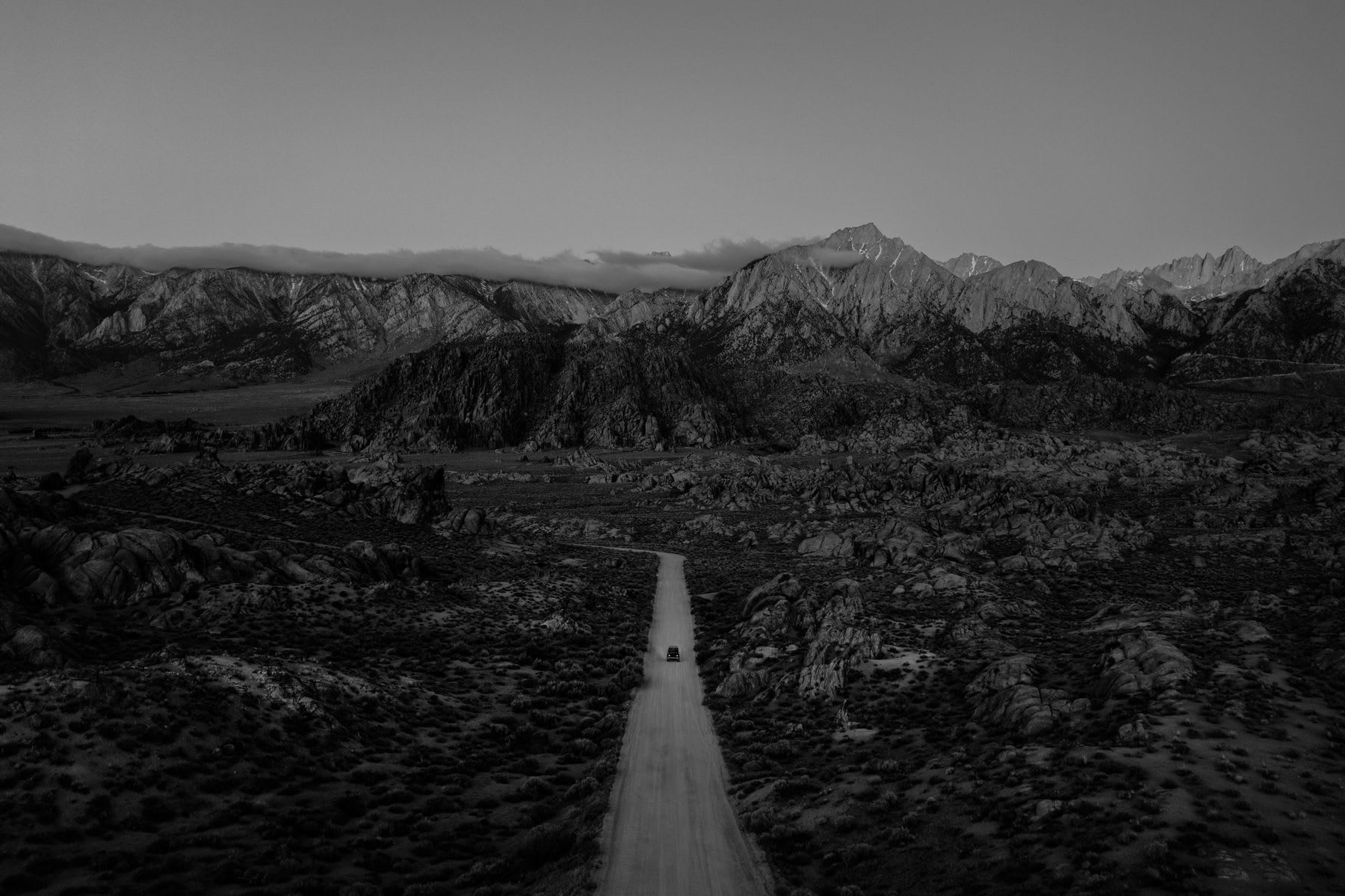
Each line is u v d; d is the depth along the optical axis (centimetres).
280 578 7212
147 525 8056
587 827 3766
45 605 5716
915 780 4116
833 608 7656
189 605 6219
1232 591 8562
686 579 10650
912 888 3069
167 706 4200
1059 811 3394
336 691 5056
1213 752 3844
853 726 5097
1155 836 3070
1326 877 2770
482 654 6719
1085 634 6831
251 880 3081
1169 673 4934
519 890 3216
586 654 7000
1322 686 4844
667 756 4803
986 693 5344
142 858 3134
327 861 3353
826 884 3209
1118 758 3847
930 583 9044
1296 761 3744
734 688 6044
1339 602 7350
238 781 3875
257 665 5003
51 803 3316
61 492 9975
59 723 3806
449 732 5088
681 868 3388
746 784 4303
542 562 10838
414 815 3875
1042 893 2844
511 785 4425
